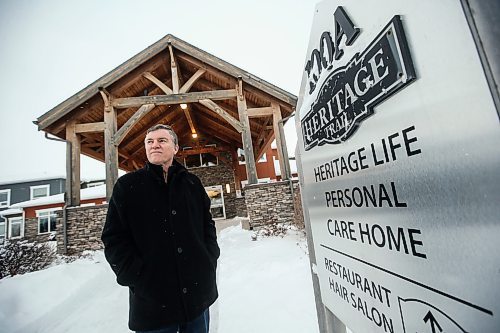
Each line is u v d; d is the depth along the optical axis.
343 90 0.80
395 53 0.56
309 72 1.09
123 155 10.49
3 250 5.13
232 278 3.51
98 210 6.54
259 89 7.64
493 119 0.38
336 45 0.83
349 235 0.84
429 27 0.48
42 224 15.65
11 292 3.37
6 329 2.67
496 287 0.39
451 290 0.47
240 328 2.22
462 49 0.42
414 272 0.56
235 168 14.09
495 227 0.39
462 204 0.44
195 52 7.39
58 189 20.23
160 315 1.25
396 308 0.63
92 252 6.14
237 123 7.27
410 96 0.54
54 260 5.79
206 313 1.52
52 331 2.69
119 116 8.45
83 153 8.73
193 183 1.65
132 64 7.06
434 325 0.51
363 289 0.78
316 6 0.98
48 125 6.58
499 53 0.38
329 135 0.93
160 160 1.50
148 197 1.40
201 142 14.59
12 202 19.38
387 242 0.65
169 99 7.24
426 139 0.50
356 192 0.78
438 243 0.49
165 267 1.30
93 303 3.40
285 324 2.18
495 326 0.39
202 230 1.58
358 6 0.70
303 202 1.34
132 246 1.34
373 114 0.67
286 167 7.27
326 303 1.08
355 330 0.84
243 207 13.88
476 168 0.41
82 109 7.01
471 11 0.41
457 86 0.44
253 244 5.45
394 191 0.61
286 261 3.84
